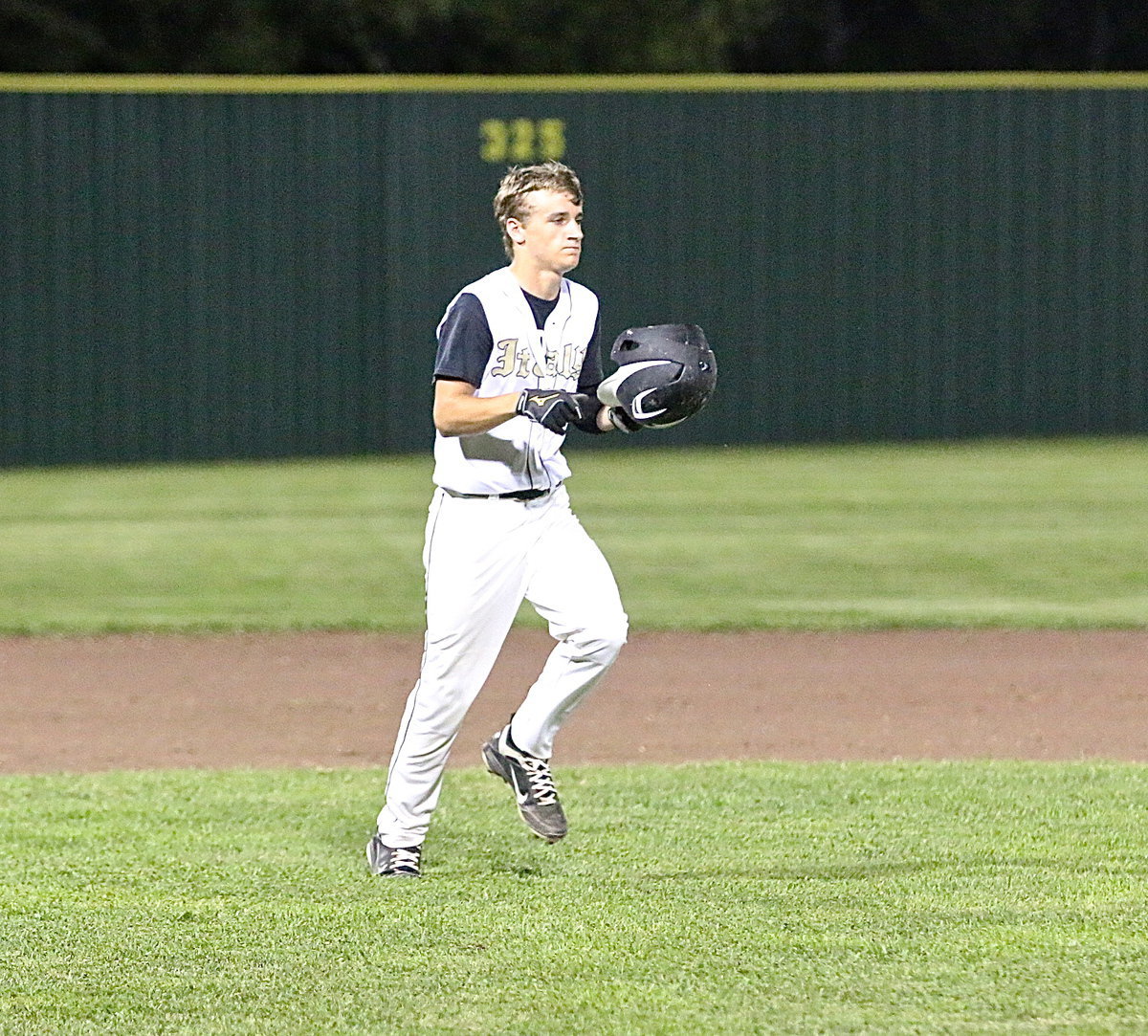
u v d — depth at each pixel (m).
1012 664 33.47
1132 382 78.81
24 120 72.06
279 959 16.61
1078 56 126.50
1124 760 25.78
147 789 23.89
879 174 76.88
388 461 73.75
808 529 51.94
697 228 76.19
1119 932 17.19
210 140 73.69
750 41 115.00
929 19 124.81
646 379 19.08
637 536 50.78
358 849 20.77
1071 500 57.78
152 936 17.36
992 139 77.19
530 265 19.03
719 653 34.62
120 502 59.78
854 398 77.62
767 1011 15.13
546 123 75.12
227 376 74.62
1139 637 36.16
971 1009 15.13
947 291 77.62
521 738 19.73
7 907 18.34
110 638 36.72
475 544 19.14
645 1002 15.40
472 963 16.45
